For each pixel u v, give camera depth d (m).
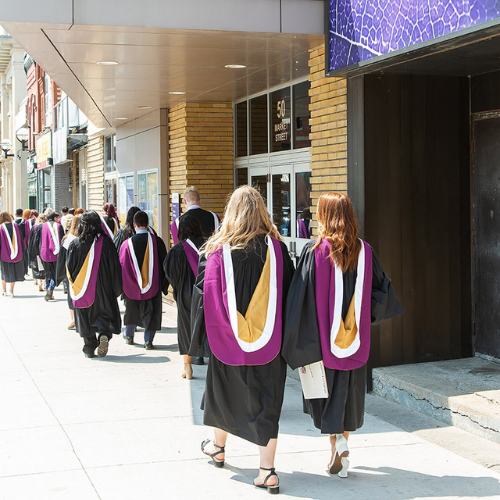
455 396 5.75
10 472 4.69
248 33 6.96
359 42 6.30
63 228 13.89
